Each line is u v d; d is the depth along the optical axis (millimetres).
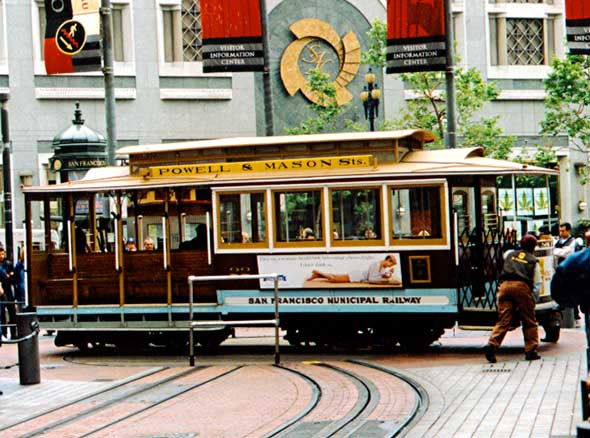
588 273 13789
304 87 52125
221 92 51344
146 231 26375
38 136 49031
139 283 25875
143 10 50469
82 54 32250
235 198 24984
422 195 23734
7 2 48719
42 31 49250
